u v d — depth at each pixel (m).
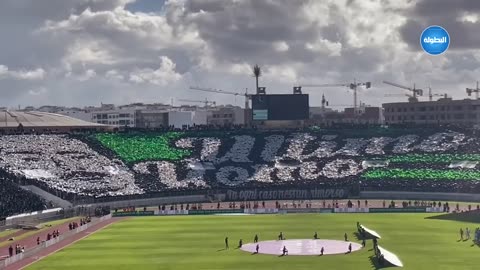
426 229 147.12
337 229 150.62
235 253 120.94
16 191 187.00
